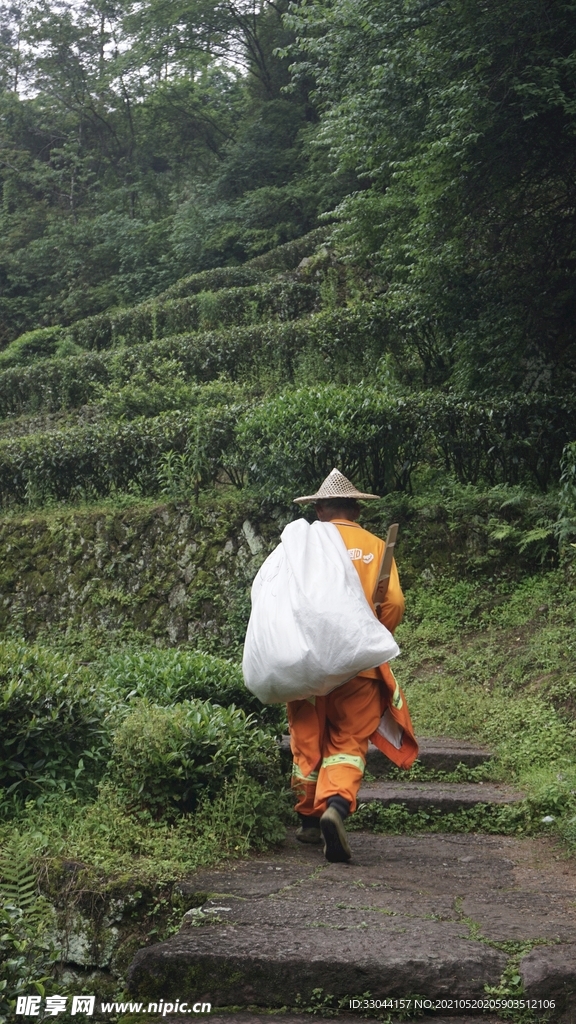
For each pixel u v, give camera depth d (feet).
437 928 9.89
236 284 69.51
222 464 35.14
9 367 73.67
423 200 34.01
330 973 8.94
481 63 30.40
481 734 20.33
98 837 12.56
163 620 33.14
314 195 78.79
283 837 13.96
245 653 13.34
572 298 36.76
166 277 84.38
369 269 58.39
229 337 53.06
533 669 22.91
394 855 13.74
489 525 28.91
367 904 10.70
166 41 94.32
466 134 30.58
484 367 35.24
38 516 38.78
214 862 12.38
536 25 29.94
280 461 31.81
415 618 27.91
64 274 92.73
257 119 92.38
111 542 35.73
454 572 29.04
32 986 10.32
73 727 14.58
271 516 32.65
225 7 94.07
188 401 45.70
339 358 48.03
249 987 9.02
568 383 35.60
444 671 24.70
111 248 90.58
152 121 103.04
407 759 13.50
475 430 31.42
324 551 13.39
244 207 83.15
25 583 37.11
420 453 32.50
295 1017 8.84
